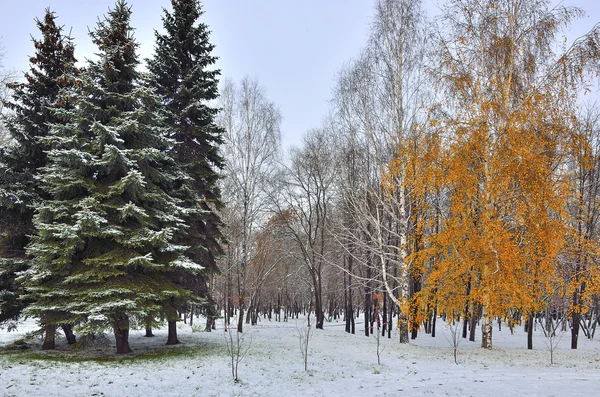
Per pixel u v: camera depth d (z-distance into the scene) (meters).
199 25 18.84
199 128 17.94
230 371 11.05
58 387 8.70
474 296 15.20
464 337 26.02
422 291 15.97
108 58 13.93
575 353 17.52
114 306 11.74
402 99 20.02
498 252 14.69
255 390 9.17
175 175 16.16
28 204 14.45
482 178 16.17
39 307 12.05
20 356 13.24
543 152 15.10
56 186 13.19
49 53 16.69
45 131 15.81
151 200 14.02
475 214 15.52
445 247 15.54
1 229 14.66
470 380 10.34
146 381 9.63
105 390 8.65
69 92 14.06
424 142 16.48
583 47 14.45
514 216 15.23
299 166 33.16
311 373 11.20
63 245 12.38
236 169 27.14
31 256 14.86
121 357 13.32
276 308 57.97
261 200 30.52
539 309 15.86
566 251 17.30
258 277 35.44
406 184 17.41
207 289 17.97
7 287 14.66
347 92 22.03
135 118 13.88
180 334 21.98
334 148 26.81
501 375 11.11
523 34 16.09
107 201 13.19
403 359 14.16
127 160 12.95
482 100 16.38
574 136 14.98
